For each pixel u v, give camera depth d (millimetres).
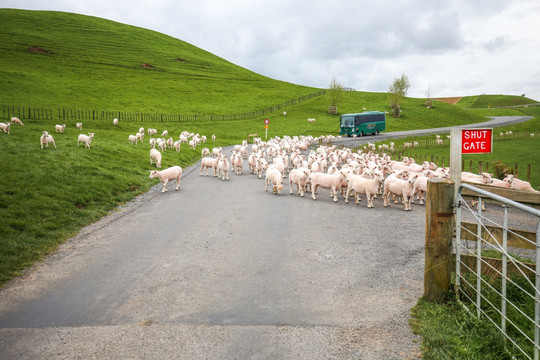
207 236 10141
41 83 74750
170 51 142875
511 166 31109
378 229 10891
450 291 5824
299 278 7266
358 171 19297
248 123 74125
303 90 119188
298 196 16266
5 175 13656
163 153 28062
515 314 5234
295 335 5195
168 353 4793
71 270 7730
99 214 12344
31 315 5836
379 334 5176
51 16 143125
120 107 70250
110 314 5859
